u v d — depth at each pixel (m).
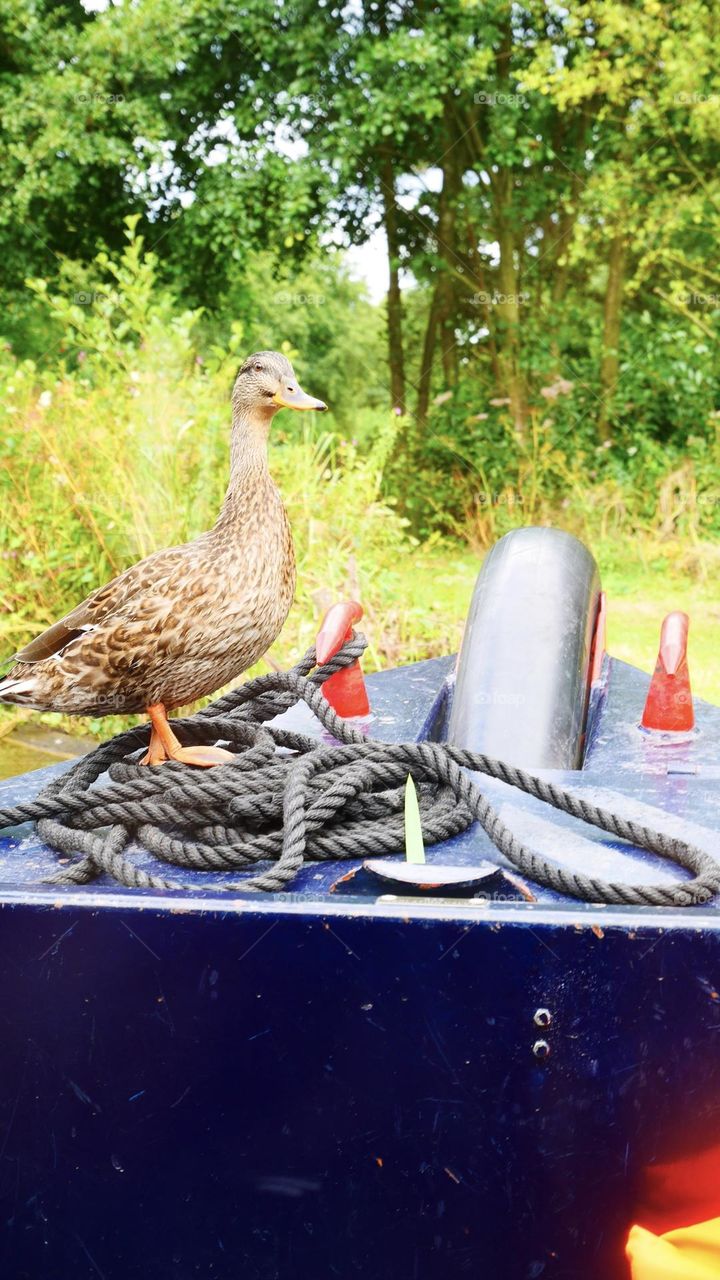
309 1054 1.54
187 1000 1.54
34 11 11.30
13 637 6.14
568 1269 1.58
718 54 11.25
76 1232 1.62
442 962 1.50
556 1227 1.57
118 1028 1.56
